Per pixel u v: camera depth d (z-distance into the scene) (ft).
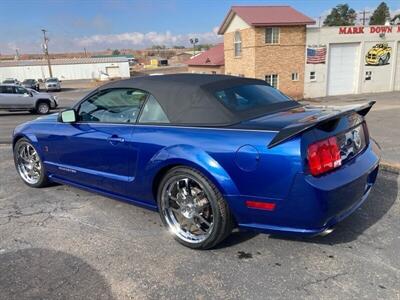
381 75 103.96
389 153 22.20
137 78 13.06
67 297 8.95
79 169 14.24
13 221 13.33
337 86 101.30
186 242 11.05
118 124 12.60
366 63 101.91
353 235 11.41
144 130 11.69
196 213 10.82
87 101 14.05
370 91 104.17
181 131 10.90
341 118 10.29
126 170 12.33
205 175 10.11
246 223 10.08
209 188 10.14
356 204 10.58
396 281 9.09
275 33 91.66
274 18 91.76
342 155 10.05
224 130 10.22
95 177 13.57
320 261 10.09
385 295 8.59
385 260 10.01
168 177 11.05
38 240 11.82
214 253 10.73
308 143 9.06
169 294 8.95
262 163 9.27
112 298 8.86
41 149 15.72
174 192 11.29
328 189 9.02
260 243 11.17
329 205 9.12
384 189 15.16
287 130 9.07
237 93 11.79
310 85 97.86
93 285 9.37
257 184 9.43
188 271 9.88
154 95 11.93
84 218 13.42
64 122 14.28
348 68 101.09
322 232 9.48
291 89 96.12
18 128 16.98
